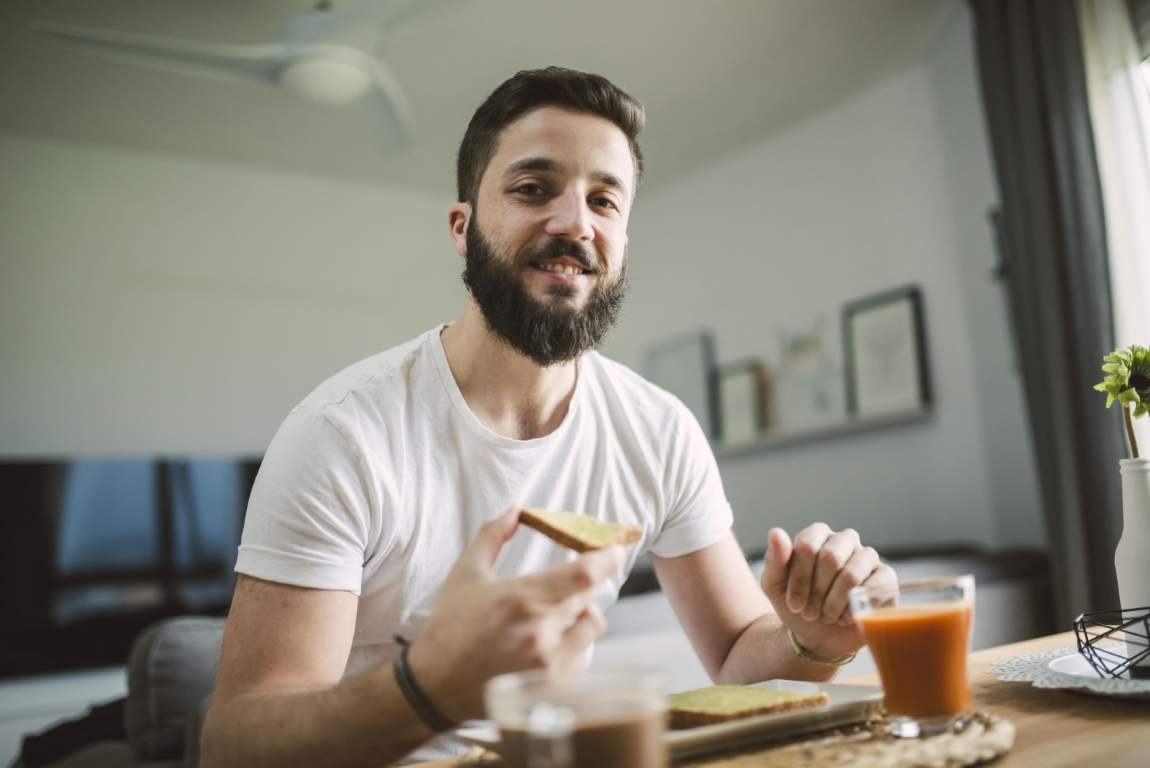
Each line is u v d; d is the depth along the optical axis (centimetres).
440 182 487
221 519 427
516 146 109
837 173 386
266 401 448
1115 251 233
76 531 399
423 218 503
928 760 61
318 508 96
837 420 374
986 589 249
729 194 443
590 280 111
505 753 52
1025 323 267
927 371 339
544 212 108
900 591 70
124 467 411
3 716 341
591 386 124
